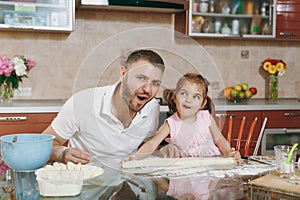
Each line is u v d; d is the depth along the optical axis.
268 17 4.11
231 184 1.33
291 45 4.59
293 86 4.62
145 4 3.66
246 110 3.76
